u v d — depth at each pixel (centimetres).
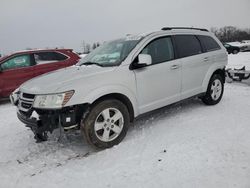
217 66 564
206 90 547
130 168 323
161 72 441
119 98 400
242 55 2231
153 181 291
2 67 750
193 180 286
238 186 268
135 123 484
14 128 523
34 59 797
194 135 409
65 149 396
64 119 341
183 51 490
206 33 570
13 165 357
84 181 304
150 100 432
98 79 367
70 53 866
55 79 373
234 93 685
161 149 369
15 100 408
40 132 342
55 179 313
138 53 418
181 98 490
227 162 317
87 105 355
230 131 414
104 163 342
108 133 379
